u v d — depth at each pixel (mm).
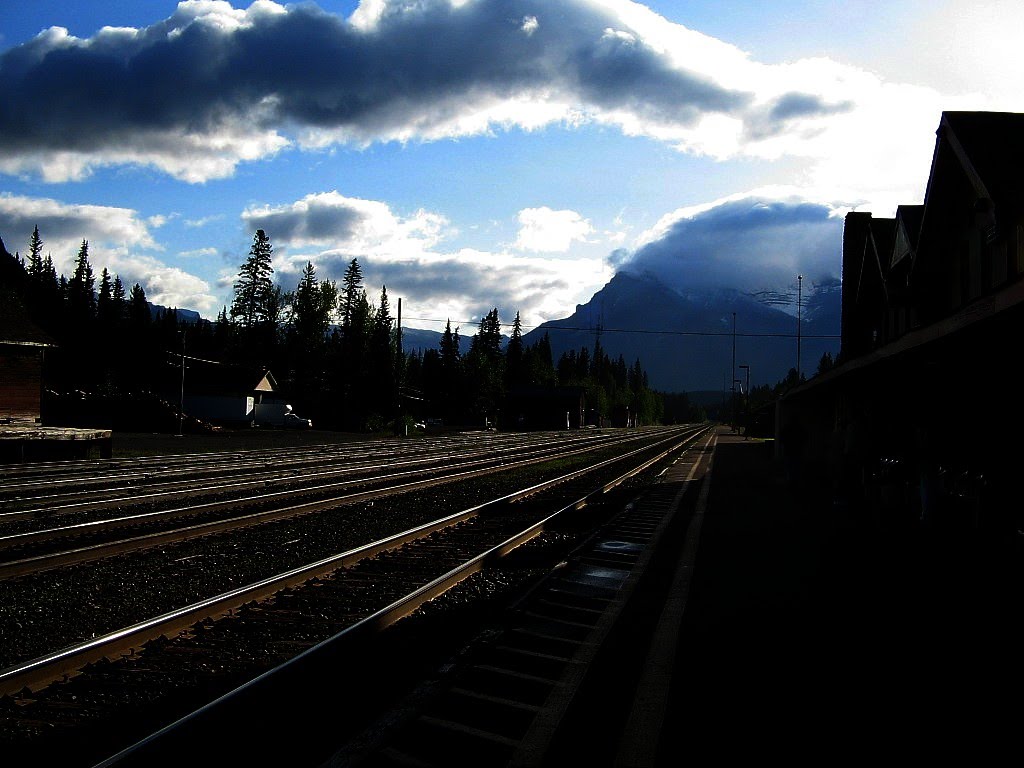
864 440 14406
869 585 8617
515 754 4328
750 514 14938
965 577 9031
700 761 4273
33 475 20344
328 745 4453
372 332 88625
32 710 4930
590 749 4434
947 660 6016
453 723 4758
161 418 48188
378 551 10383
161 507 14836
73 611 7414
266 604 7660
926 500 12219
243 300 90375
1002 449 10500
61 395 49312
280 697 5133
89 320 99250
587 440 56906
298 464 26375
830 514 14906
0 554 10023
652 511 15453
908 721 4844
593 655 6082
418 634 6586
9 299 34969
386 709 4898
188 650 6145
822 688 5406
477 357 102750
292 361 90250
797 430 20250
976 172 14227
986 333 8633
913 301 19297
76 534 11477
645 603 7914
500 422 100125
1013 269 13711
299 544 11148
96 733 4625
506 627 6777
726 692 5320
